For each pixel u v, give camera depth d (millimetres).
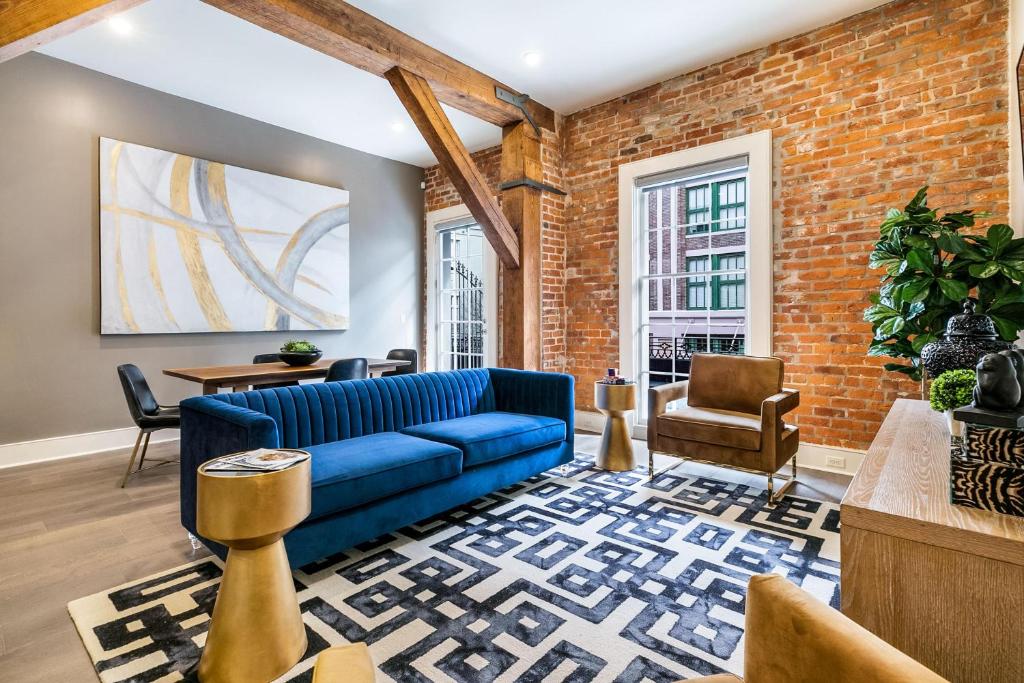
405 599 1941
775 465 2896
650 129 4477
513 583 2055
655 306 4938
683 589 2004
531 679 1504
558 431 3371
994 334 1907
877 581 1062
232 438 1999
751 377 3352
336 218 5664
